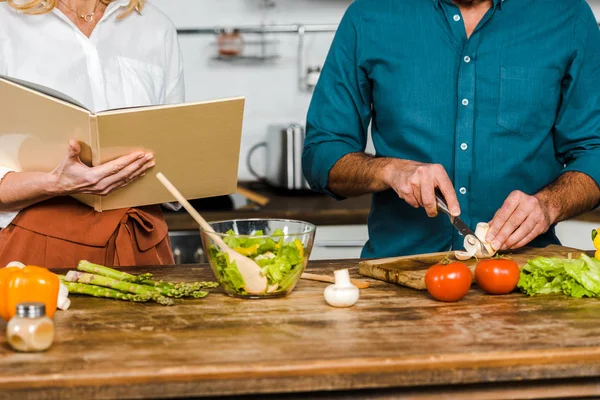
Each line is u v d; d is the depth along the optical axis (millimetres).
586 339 1143
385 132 1897
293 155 3244
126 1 1838
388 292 1443
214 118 1550
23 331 1076
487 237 1558
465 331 1185
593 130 1822
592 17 1879
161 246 1810
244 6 3486
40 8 1715
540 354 1073
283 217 2900
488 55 1818
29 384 987
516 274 1409
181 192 1677
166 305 1348
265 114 3543
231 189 1727
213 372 1015
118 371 1007
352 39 1893
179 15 3463
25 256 1666
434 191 1553
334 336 1158
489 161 1830
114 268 1635
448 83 1827
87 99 1778
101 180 1545
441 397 1087
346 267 1670
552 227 1891
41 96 1466
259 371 1021
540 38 1825
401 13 1852
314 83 3490
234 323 1232
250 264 1361
